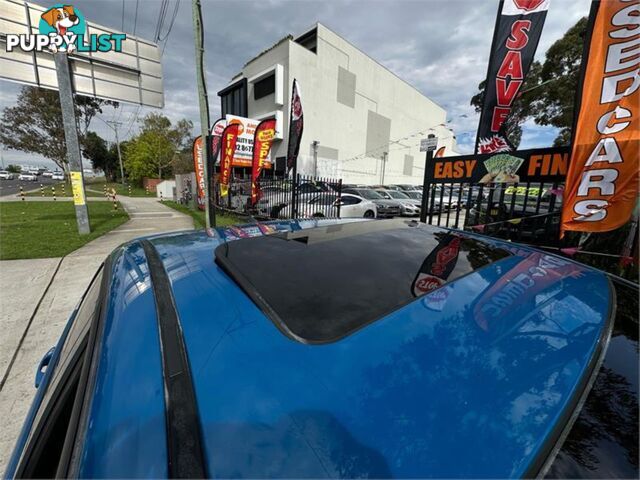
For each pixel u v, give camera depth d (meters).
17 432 1.78
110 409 0.58
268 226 1.84
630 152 2.68
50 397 0.81
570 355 0.69
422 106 28.14
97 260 5.09
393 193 14.96
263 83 18.73
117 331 0.77
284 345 0.70
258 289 0.92
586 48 2.80
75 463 0.52
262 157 9.23
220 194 12.16
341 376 0.62
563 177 3.20
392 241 1.47
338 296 0.90
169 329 0.76
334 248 1.32
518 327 0.78
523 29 4.21
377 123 23.19
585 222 2.97
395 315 0.82
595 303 0.93
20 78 7.21
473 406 0.56
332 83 19.12
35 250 5.69
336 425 0.54
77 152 7.00
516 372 0.63
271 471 0.48
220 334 0.74
